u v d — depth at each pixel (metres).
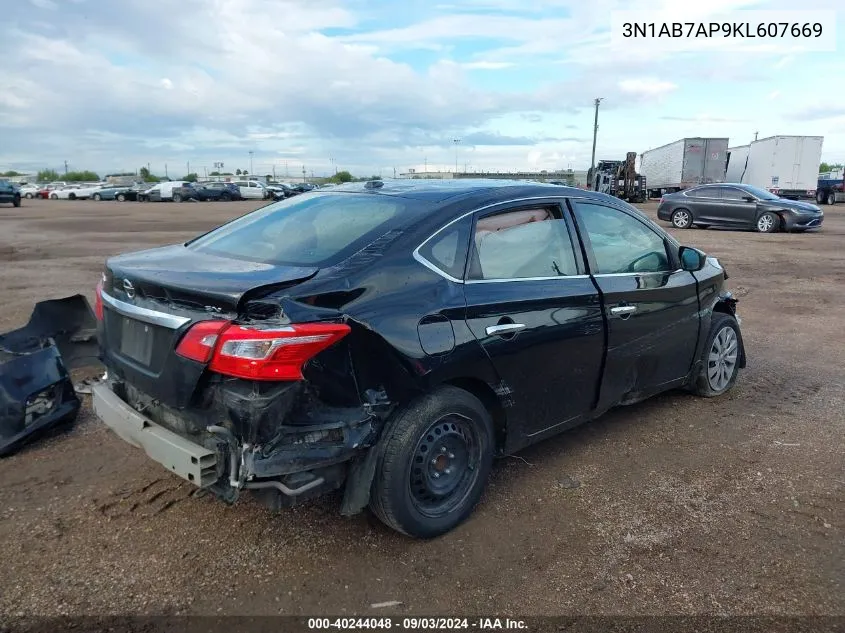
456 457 3.42
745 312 8.81
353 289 2.94
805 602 2.88
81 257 14.03
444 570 3.10
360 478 3.06
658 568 3.12
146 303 3.05
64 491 3.75
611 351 4.14
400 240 3.23
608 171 40.41
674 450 4.39
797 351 6.86
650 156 43.59
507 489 3.85
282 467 2.75
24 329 5.18
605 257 4.20
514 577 3.05
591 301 3.95
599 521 3.52
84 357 5.56
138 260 3.49
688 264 4.75
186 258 3.47
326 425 2.86
